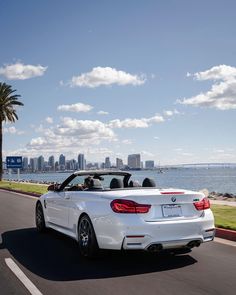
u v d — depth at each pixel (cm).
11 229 1101
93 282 594
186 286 572
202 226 698
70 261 722
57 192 916
